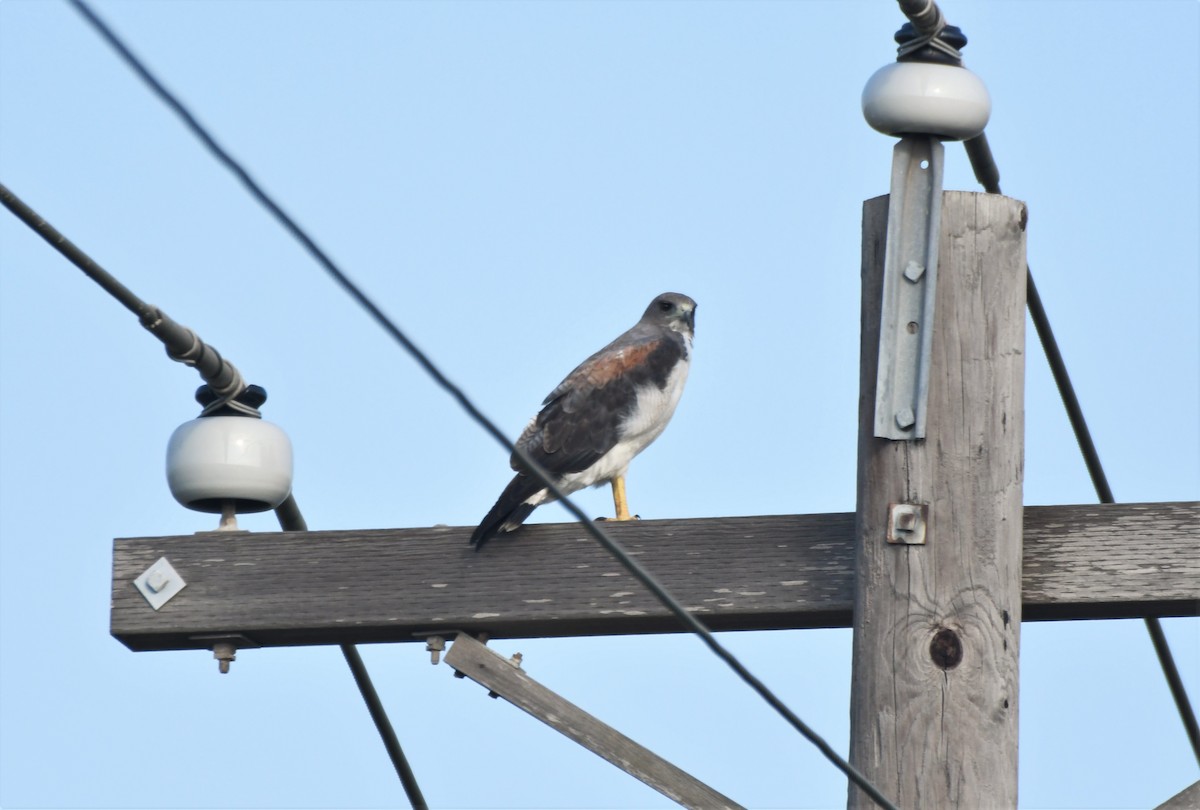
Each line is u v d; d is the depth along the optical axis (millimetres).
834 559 10766
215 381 11414
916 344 10258
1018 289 10336
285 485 11547
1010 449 10203
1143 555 10398
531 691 10820
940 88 10211
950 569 10117
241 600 11195
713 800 10461
